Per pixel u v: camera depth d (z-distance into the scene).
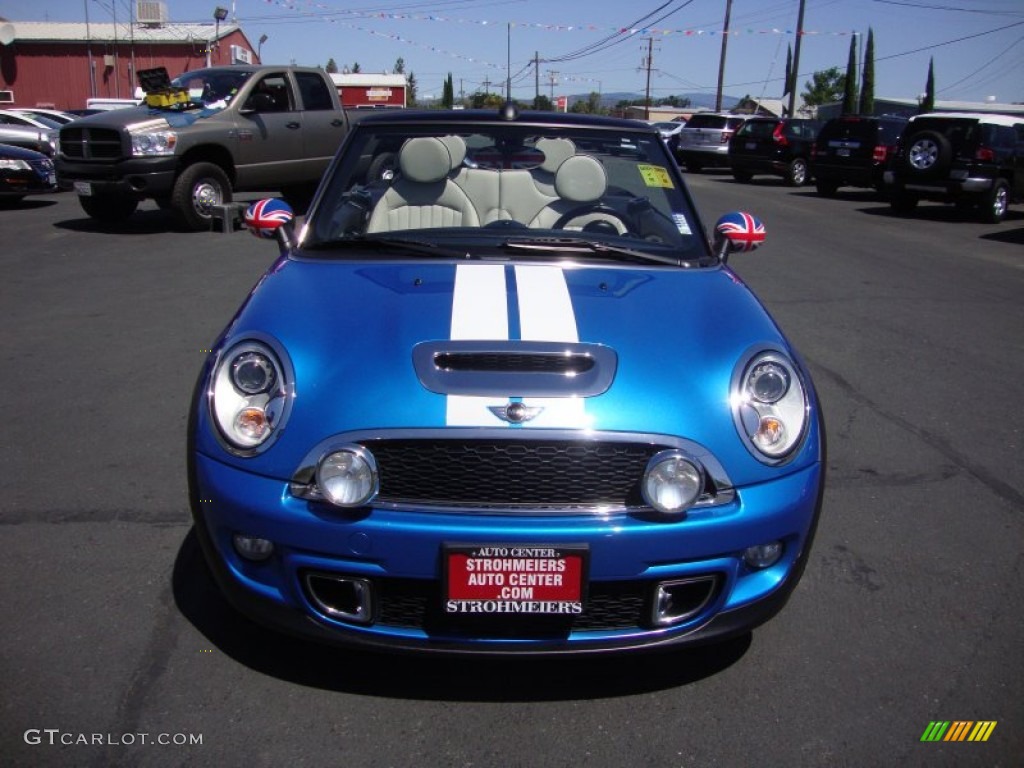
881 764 2.18
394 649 2.24
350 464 2.14
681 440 2.22
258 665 2.51
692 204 3.47
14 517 3.35
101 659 2.52
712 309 2.69
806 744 2.25
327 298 2.63
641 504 2.20
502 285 2.71
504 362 2.32
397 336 2.40
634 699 2.41
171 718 2.29
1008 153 13.42
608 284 2.80
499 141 3.53
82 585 2.89
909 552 3.24
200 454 2.33
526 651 2.23
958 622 2.80
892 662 2.60
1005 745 2.26
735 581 2.30
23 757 2.13
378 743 2.22
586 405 2.22
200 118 10.18
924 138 13.45
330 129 11.46
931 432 4.42
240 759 2.15
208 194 10.22
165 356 5.36
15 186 12.17
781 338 2.64
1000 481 3.86
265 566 2.31
